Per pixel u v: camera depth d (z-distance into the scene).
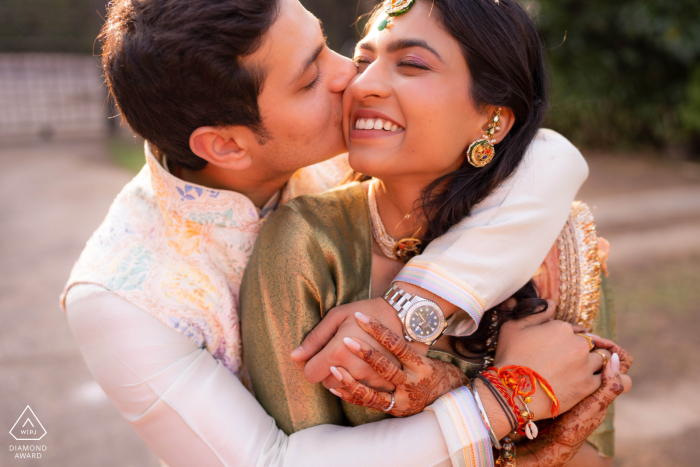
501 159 1.04
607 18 6.86
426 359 0.96
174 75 0.96
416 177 1.05
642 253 4.18
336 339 0.93
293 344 1.00
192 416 0.99
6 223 5.07
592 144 7.22
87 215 5.25
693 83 6.56
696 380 2.84
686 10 6.57
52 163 7.25
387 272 1.11
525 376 0.96
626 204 5.04
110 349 1.04
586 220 1.11
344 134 1.10
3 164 7.19
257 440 0.98
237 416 1.00
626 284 3.76
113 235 1.12
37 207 5.49
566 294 1.08
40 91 11.55
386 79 0.99
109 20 1.05
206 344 1.12
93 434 2.58
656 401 2.71
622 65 7.04
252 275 1.05
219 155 1.06
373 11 1.14
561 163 1.07
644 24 6.55
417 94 0.96
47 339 3.29
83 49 12.76
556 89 6.93
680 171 6.17
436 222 1.05
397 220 1.10
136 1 0.99
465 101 0.99
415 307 0.94
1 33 12.45
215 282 1.10
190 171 1.16
